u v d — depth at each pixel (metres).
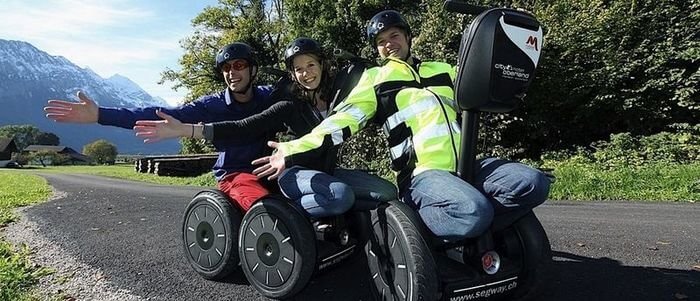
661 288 3.21
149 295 3.29
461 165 2.61
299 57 3.25
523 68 2.49
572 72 11.91
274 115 3.31
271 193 3.36
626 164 9.39
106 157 82.12
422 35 12.31
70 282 3.57
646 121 11.69
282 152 2.60
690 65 11.38
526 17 2.50
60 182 15.39
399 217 2.51
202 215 3.51
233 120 3.62
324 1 20.20
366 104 2.81
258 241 3.12
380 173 10.66
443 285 2.45
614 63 11.48
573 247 4.27
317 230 3.13
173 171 19.14
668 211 5.95
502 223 2.66
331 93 3.33
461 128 2.63
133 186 12.90
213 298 3.21
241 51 3.53
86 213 6.76
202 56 28.23
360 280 3.45
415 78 2.88
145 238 4.96
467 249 2.60
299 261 2.91
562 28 11.95
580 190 7.46
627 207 6.32
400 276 2.47
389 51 3.07
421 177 2.62
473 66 2.46
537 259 2.69
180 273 3.72
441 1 12.61
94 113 3.12
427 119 2.74
